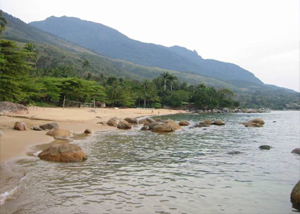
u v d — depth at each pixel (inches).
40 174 409.7
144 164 512.7
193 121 2092.8
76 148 529.7
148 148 707.4
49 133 829.8
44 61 6717.5
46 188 348.5
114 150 657.0
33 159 502.3
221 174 453.1
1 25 2508.6
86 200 312.7
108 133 1045.8
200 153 649.6
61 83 3004.4
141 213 281.6
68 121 1355.8
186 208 300.5
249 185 394.3
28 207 285.6
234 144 820.6
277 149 731.4
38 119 1266.0
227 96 6742.1
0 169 417.7
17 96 1638.8
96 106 3973.9
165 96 5290.4
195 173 455.2
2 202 294.7
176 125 1298.0
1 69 1501.0
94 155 582.6
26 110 1454.2
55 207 288.8
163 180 407.2
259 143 854.5
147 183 388.8
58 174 415.2
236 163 540.7
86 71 7746.1
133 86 5187.0
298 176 450.0
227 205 314.0
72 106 3435.0
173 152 656.4
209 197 338.6
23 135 766.5
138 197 329.4
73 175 414.0
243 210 301.4
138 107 4790.8
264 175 452.1
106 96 4121.6
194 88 6235.2
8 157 504.4
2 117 1133.7
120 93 4146.2
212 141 882.1
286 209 307.3
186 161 550.9
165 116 2938.0
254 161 563.2
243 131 1267.2
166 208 298.0
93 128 1187.3
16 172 405.4
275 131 1295.5
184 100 5305.1
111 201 312.7
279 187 387.5
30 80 2155.5
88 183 377.7
